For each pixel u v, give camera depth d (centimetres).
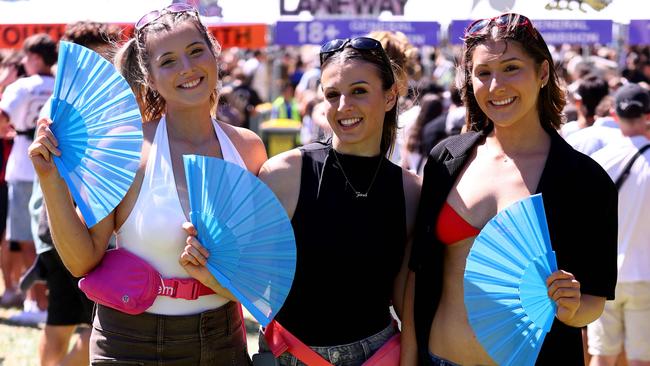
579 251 261
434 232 281
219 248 269
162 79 274
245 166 296
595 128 489
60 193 259
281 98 1184
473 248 255
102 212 263
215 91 305
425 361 287
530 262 249
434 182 285
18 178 657
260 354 288
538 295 250
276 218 271
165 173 275
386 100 293
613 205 263
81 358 409
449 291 281
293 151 291
